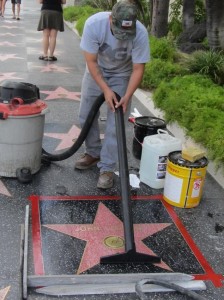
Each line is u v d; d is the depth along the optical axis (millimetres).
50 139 4719
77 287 2561
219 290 2670
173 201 3576
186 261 2914
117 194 3715
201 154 3496
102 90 3348
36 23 15031
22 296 2473
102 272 2719
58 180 3867
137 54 3287
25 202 3469
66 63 8648
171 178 3533
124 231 2850
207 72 6055
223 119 4348
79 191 3717
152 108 5859
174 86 5508
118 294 2555
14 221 3207
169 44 7730
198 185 3508
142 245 3051
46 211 3361
